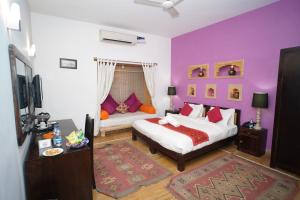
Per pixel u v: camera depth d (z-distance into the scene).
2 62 1.19
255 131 3.13
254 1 2.99
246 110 3.58
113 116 4.58
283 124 2.62
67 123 2.90
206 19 3.83
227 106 3.95
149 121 3.84
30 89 2.33
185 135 2.84
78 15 3.62
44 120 2.62
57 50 3.74
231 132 3.46
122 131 4.73
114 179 2.41
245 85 3.57
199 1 2.97
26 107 1.94
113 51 4.46
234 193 2.12
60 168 1.62
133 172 2.61
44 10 3.37
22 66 1.87
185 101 5.10
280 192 2.14
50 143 1.84
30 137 2.06
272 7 3.06
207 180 2.40
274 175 2.52
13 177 1.26
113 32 4.17
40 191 1.58
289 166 2.58
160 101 5.53
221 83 4.05
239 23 3.59
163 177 2.47
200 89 4.59
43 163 1.56
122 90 5.30
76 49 3.96
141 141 3.94
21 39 2.11
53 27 3.65
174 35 5.16
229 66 3.88
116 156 3.15
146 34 4.96
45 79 3.67
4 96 1.18
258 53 3.32
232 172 2.60
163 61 5.41
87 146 1.81
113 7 3.21
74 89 4.01
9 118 1.26
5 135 1.14
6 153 1.14
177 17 3.71
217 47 4.08
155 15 3.59
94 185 2.18
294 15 2.80
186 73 5.01
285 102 2.58
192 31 4.70
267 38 3.17
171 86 5.30
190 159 2.85
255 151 3.15
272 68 3.13
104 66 4.32
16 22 1.40
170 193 2.13
